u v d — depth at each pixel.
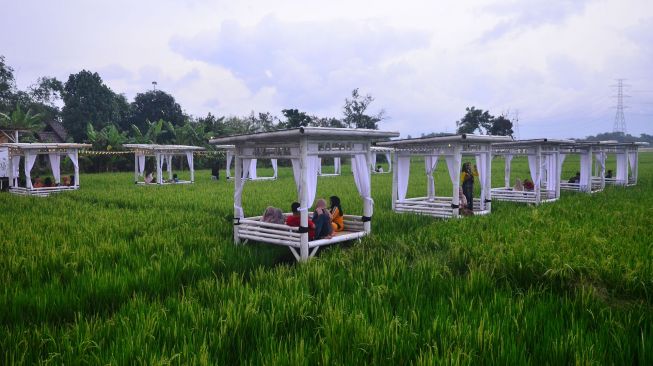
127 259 8.70
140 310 6.05
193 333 5.40
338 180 29.94
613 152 24.84
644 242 8.72
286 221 10.57
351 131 9.90
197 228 11.84
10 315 6.32
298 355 4.70
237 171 11.13
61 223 12.13
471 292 6.88
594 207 13.73
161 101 59.84
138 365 4.70
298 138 9.77
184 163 50.22
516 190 19.94
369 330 5.23
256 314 5.87
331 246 10.61
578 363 4.43
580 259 7.54
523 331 5.25
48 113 57.94
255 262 9.64
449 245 9.34
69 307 6.73
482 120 68.94
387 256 8.95
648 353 4.77
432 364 4.47
